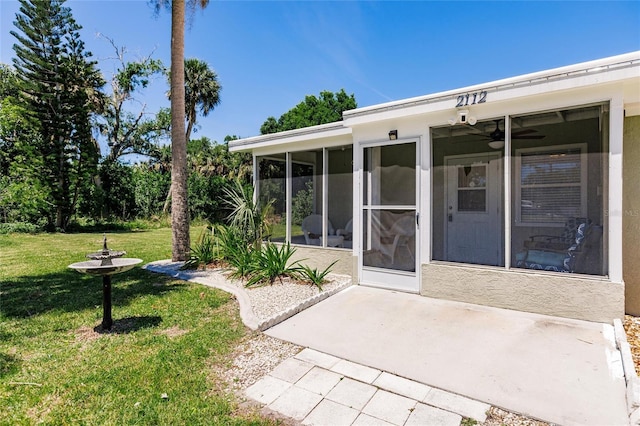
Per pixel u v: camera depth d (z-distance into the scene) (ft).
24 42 47.47
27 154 48.93
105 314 12.83
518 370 9.61
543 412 7.80
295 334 12.41
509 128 14.14
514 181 14.14
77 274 22.22
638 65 11.02
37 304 15.93
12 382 9.18
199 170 85.61
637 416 7.38
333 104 85.35
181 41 24.80
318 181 21.57
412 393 8.72
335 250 20.71
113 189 62.28
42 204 49.49
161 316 14.28
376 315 14.10
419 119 16.43
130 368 9.93
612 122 12.09
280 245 23.35
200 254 23.77
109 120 69.10
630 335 11.80
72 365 10.14
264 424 7.59
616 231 12.16
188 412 7.97
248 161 82.02
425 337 11.89
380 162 17.81
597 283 12.50
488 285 14.67
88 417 7.78
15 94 55.77
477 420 7.66
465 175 15.42
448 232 15.85
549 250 13.56
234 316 14.20
